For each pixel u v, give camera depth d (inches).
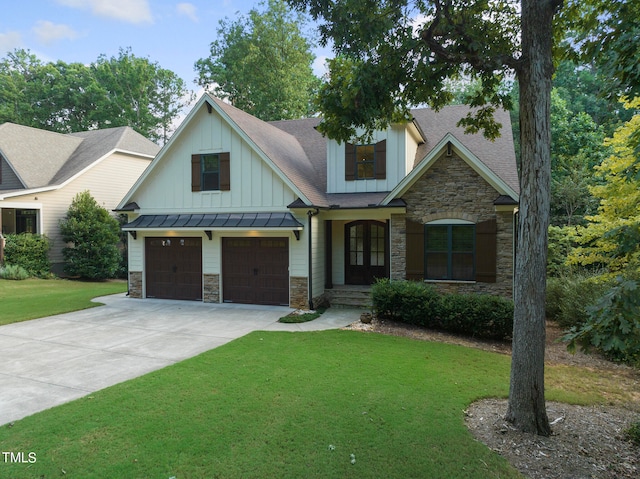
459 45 254.2
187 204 599.8
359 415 225.1
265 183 558.9
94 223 880.9
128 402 240.8
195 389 261.1
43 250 842.2
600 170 447.5
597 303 187.3
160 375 287.7
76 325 455.8
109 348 363.9
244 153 567.2
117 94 1632.6
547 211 212.8
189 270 610.5
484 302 409.1
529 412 213.5
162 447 191.2
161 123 1753.2
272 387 265.0
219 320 482.9
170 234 613.3
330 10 239.5
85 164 933.2
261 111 1177.4
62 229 873.5
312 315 500.7
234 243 585.0
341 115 276.1
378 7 245.9
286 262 557.9
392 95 285.9
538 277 212.8
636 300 174.9
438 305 426.3
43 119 1614.2
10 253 815.1
